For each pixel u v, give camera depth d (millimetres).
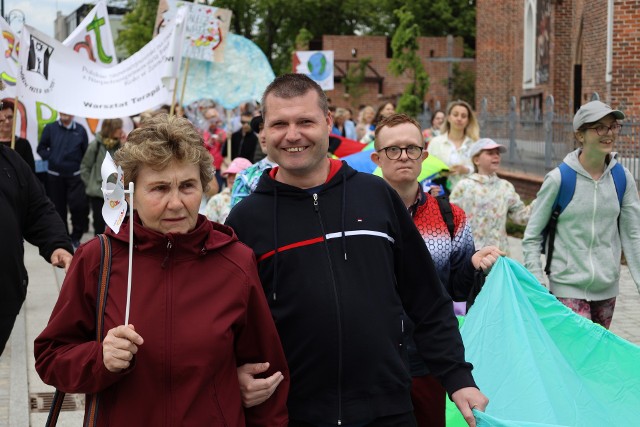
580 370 4758
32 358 7512
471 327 4617
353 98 49688
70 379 2900
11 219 4852
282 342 3387
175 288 2971
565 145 16453
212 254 3055
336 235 3422
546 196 5984
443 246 4754
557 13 26406
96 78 10594
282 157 3455
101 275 2992
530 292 4773
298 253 3391
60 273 11570
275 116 3438
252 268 3125
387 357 3383
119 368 2807
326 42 50656
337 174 3516
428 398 4402
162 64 10562
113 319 2947
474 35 52344
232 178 8094
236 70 14453
